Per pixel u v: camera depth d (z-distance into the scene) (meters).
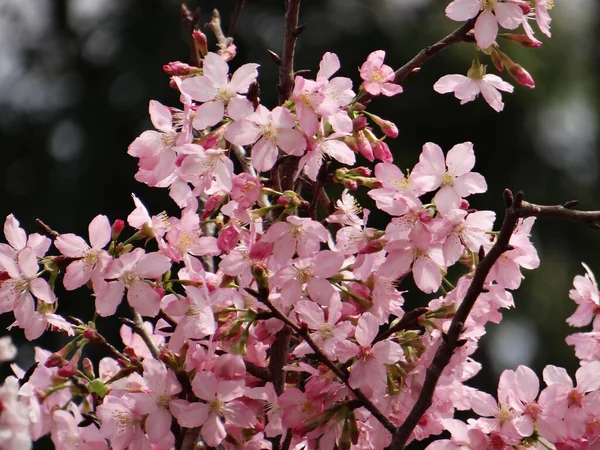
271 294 1.32
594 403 1.32
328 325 1.31
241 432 1.33
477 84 1.36
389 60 3.88
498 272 1.31
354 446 1.34
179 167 1.32
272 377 1.33
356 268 1.32
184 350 1.32
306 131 1.30
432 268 1.31
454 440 1.31
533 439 1.32
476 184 1.31
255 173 1.37
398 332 1.33
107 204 3.95
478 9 1.34
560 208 1.26
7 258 1.31
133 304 1.31
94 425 1.32
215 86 1.31
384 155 1.34
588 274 1.38
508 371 1.32
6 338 1.22
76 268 1.31
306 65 3.87
